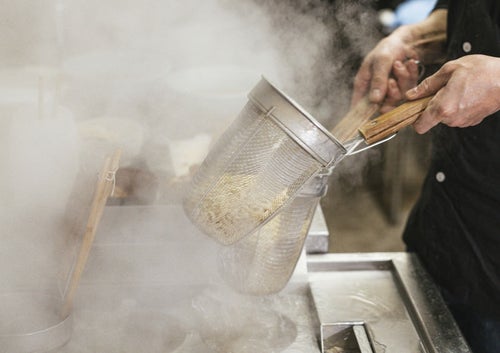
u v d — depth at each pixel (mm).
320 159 918
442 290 1741
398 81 1520
